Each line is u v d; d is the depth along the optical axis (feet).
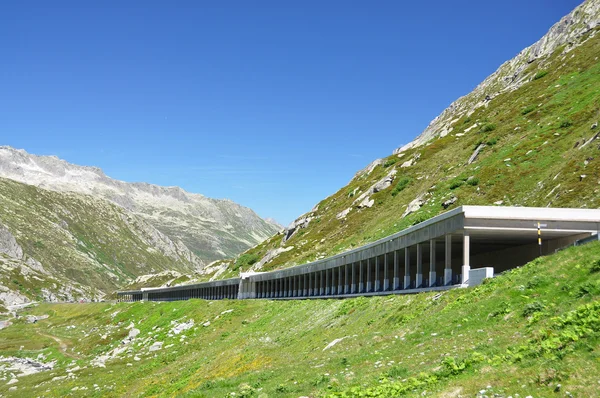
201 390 105.19
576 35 511.81
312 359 106.83
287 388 80.94
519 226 144.36
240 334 212.84
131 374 188.65
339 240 367.66
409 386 61.11
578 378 47.39
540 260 100.17
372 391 63.41
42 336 384.68
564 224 146.72
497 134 355.77
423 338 87.97
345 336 125.18
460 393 53.52
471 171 313.73
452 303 103.60
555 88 386.93
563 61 437.99
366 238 326.03
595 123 273.54
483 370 58.18
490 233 150.30
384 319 124.57
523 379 51.62
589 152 242.58
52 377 212.23
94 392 169.27
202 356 184.75
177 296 558.97
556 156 278.87
